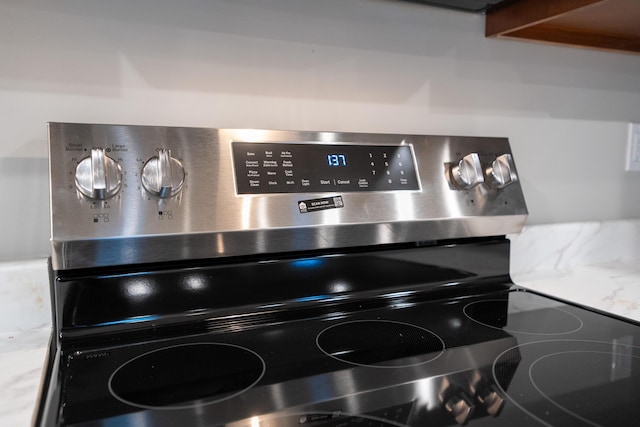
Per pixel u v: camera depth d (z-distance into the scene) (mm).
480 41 1002
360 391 494
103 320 630
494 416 446
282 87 845
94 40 727
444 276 853
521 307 786
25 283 664
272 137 719
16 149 704
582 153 1157
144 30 752
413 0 901
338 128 894
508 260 915
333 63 879
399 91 938
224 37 800
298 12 845
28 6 690
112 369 543
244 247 680
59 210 588
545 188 1122
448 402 471
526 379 527
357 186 746
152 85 763
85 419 436
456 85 991
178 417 441
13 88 694
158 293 656
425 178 799
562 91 1110
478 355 591
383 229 758
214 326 671
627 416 449
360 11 891
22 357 581
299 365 557
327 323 696
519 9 899
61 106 718
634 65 1192
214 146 681
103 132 628
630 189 1238
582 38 1022
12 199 709
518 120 1068
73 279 615
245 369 545
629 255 1188
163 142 654
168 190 624
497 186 845
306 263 743
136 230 616
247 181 685
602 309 786
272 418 438
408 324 699
